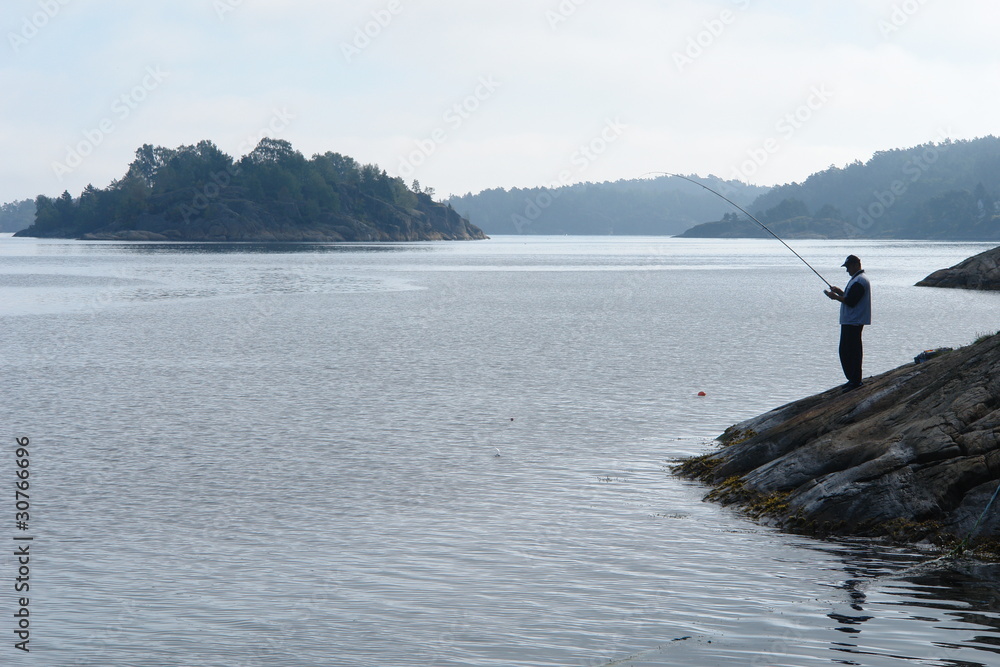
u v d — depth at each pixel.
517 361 29.91
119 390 24.14
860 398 13.77
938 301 56.41
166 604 9.57
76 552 11.29
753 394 22.98
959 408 11.86
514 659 8.20
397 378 26.22
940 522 11.05
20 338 37.34
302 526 12.31
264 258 136.88
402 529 12.13
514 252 188.75
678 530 12.00
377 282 81.25
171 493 14.01
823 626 8.75
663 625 8.87
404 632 8.80
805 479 12.77
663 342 35.56
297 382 25.50
